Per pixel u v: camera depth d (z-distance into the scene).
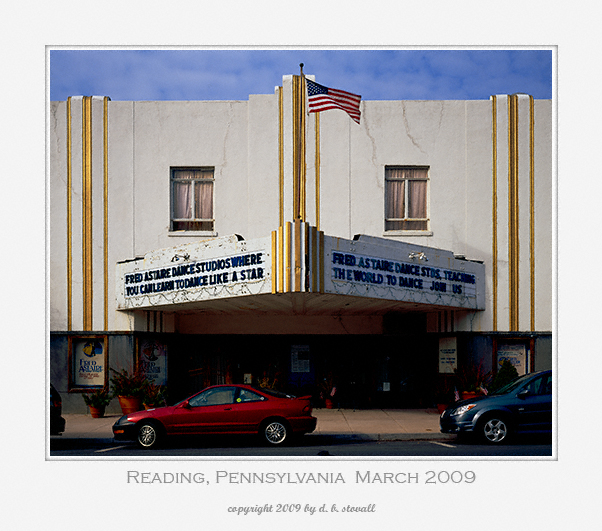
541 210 17.72
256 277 13.30
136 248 17.52
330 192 17.53
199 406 12.25
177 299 15.19
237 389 12.46
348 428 14.22
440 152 17.75
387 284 14.45
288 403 12.30
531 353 17.42
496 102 17.81
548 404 11.88
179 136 17.75
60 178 17.70
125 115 17.78
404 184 17.83
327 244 13.16
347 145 17.62
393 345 19.02
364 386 18.89
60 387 17.19
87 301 17.41
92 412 16.45
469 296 16.88
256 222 17.39
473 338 17.38
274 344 18.83
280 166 17.50
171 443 12.88
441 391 17.09
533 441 12.36
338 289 13.24
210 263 14.41
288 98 17.62
